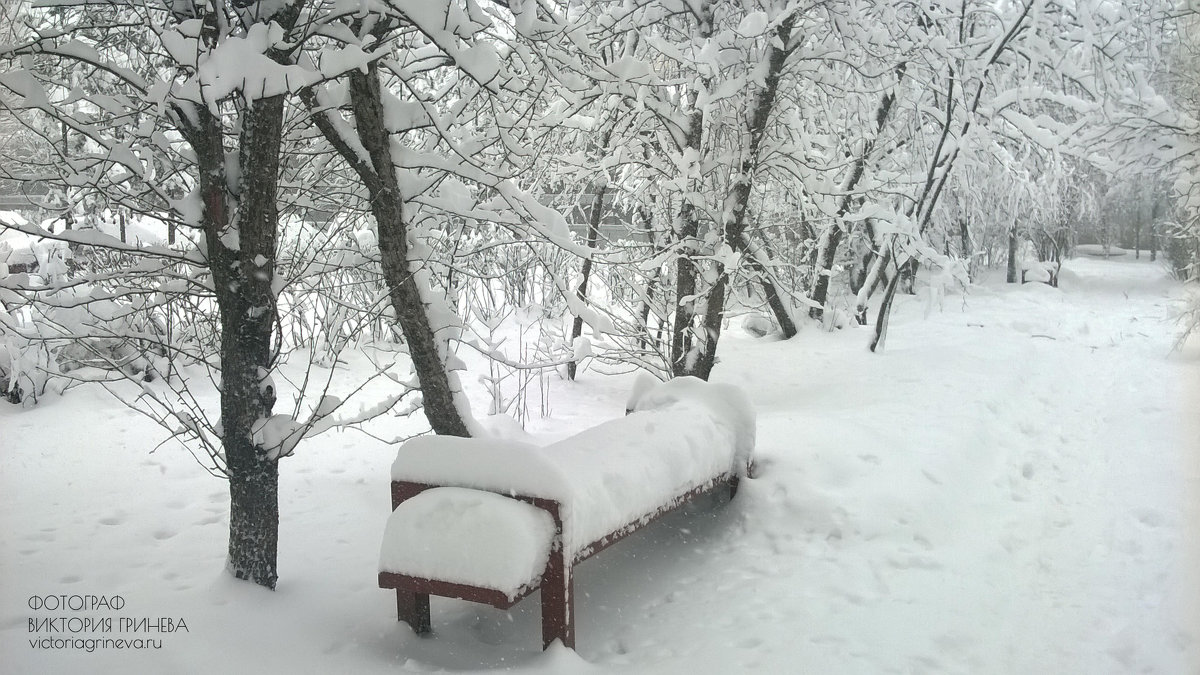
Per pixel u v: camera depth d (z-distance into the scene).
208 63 3.14
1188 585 4.24
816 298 13.48
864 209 9.40
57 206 5.21
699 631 3.89
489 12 5.55
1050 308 16.64
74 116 4.07
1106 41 10.37
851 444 5.89
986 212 15.56
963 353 10.24
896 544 4.78
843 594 4.21
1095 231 31.59
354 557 4.61
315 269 4.92
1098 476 6.26
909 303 16.84
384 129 4.26
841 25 7.68
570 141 8.82
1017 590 4.32
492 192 5.32
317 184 5.14
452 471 3.67
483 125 6.12
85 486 5.82
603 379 10.14
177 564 4.41
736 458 5.36
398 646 3.64
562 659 3.47
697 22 7.81
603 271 9.14
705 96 7.27
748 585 4.37
